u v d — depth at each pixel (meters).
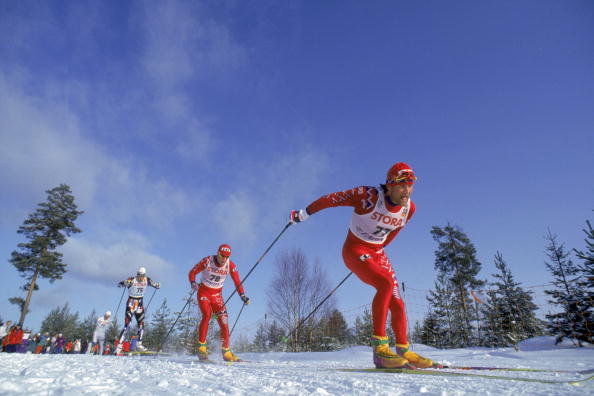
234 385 1.90
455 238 27.52
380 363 3.08
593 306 11.44
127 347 11.94
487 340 11.95
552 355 6.00
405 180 3.15
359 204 3.31
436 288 18.27
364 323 19.67
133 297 9.38
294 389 1.77
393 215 3.27
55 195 28.61
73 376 2.05
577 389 1.77
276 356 8.57
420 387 1.79
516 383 2.06
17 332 11.84
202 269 6.27
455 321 16.50
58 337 15.32
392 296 3.28
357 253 3.38
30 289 25.61
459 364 4.45
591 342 10.67
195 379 2.23
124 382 1.93
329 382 2.06
